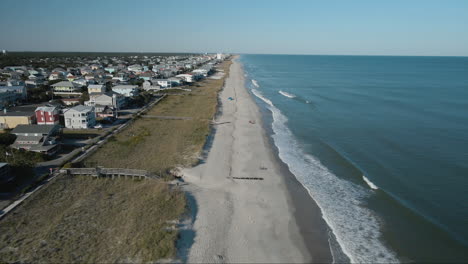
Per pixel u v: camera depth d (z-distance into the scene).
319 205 30.81
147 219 26.33
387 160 41.97
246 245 24.25
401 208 30.16
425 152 44.53
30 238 23.81
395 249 24.39
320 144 48.94
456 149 45.50
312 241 25.23
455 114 67.25
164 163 39.31
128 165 38.31
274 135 53.69
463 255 23.69
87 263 21.03
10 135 42.53
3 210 27.28
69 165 36.09
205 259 22.17
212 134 53.25
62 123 55.50
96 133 51.09
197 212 28.50
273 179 36.44
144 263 21.08
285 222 27.78
